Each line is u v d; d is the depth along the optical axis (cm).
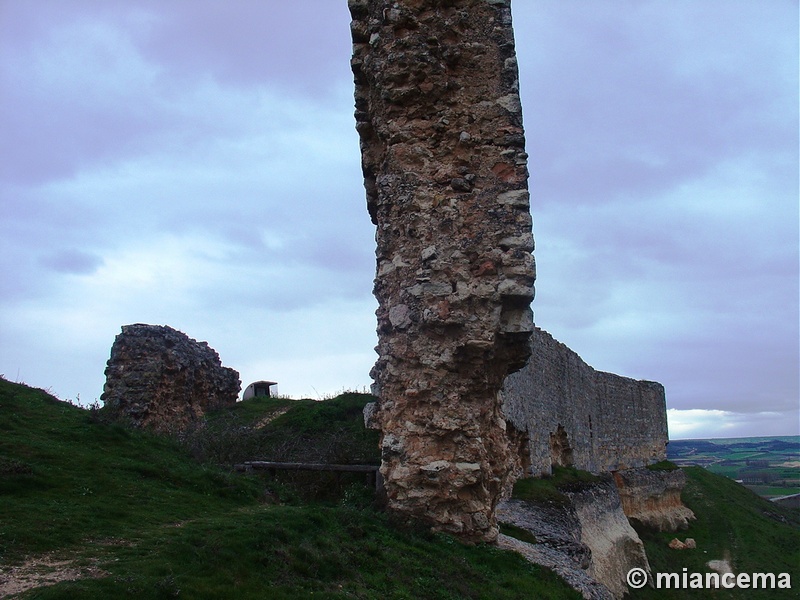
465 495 854
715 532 3250
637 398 3447
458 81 946
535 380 1931
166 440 1082
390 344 900
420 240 904
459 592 658
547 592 770
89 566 520
